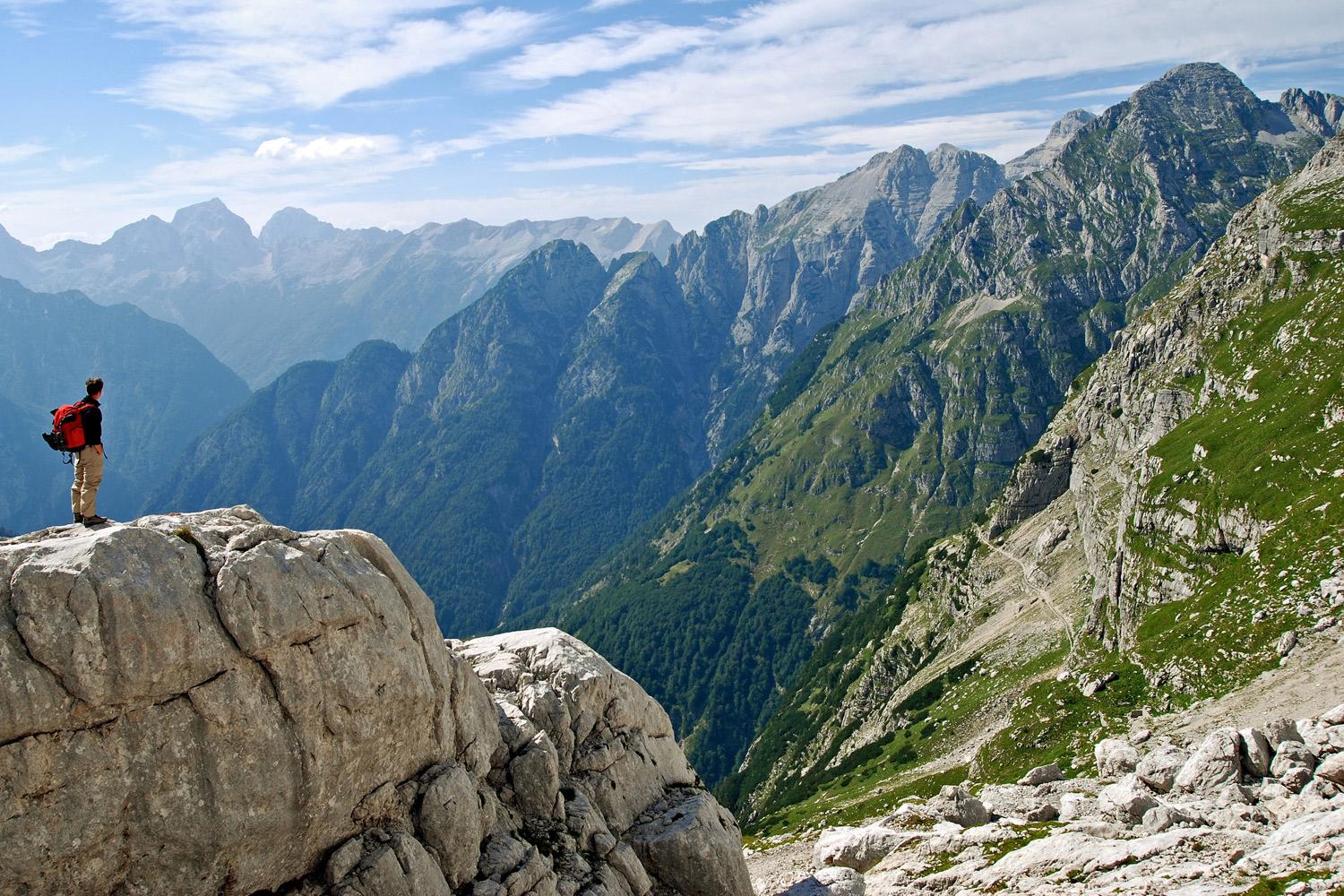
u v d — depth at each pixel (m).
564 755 33.03
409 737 25.78
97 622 20.12
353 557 26.12
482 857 27.00
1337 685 69.19
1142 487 153.88
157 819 20.62
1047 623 183.75
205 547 23.22
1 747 18.92
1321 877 25.92
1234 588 98.25
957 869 37.62
